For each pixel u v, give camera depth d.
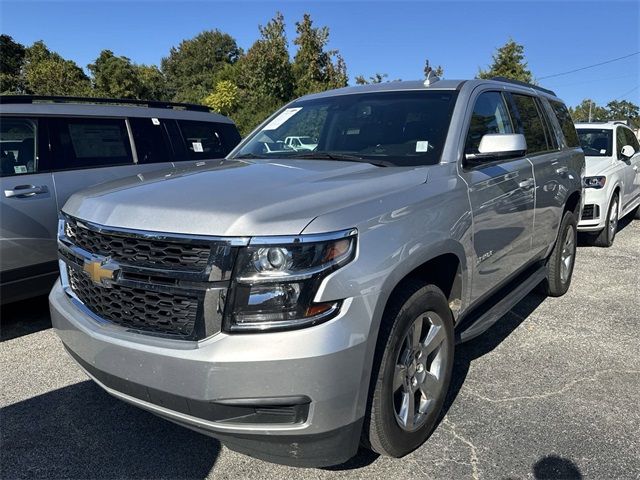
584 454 2.83
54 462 2.83
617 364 3.91
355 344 2.20
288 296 2.12
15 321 4.95
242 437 2.20
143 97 46.03
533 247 4.43
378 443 2.57
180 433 3.10
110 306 2.47
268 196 2.39
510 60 29.81
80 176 5.17
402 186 2.75
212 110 7.06
